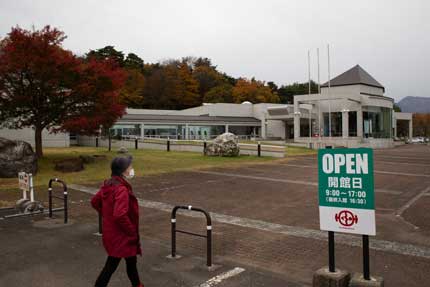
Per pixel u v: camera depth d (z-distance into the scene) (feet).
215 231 28.27
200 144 106.52
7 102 63.00
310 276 18.98
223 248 23.95
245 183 52.54
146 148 121.90
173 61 320.50
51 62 61.57
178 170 66.33
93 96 66.49
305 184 51.62
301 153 111.96
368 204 15.42
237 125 204.85
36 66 59.93
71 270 19.92
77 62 64.75
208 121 192.03
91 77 64.34
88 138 141.69
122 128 164.04
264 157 92.02
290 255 22.45
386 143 165.68
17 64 59.31
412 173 63.52
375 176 59.57
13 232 27.58
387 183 52.06
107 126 71.72
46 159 72.95
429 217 31.96
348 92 161.58
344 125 156.35
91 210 35.70
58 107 65.98
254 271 19.61
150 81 256.32
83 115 65.00
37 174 58.29
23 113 66.03
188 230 28.66
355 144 144.25
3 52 62.90
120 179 15.58
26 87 64.03
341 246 24.07
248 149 96.12
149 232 28.22
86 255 22.34
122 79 69.21
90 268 20.20
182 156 90.63
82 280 18.57
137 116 174.91
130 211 15.52
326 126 167.32
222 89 277.44
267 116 202.69
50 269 20.07
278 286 17.61
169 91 258.16
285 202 39.42
